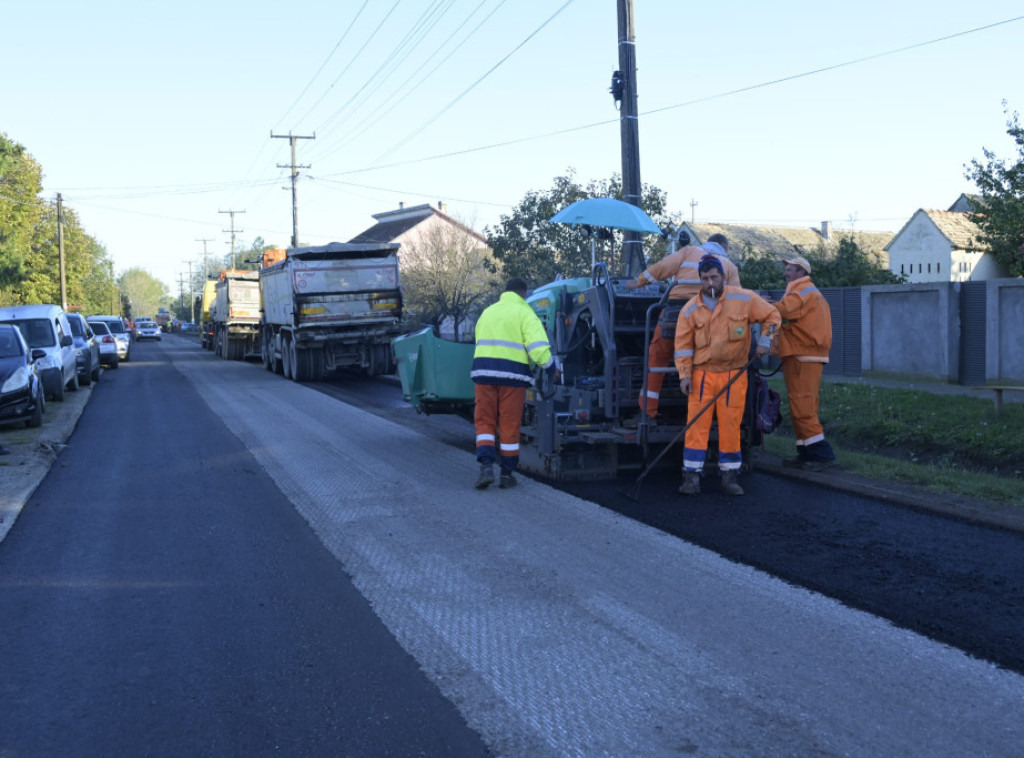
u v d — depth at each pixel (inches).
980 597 190.7
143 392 729.6
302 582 214.5
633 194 531.8
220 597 205.3
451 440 425.1
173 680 161.5
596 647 170.2
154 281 7140.8
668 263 302.4
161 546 248.7
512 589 204.1
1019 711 141.6
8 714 149.4
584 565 219.5
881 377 556.4
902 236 1409.9
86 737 141.2
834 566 213.2
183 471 359.6
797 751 130.7
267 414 542.0
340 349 800.9
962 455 352.2
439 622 185.5
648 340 291.6
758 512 266.1
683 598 194.9
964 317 503.2
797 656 163.5
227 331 1202.0
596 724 140.3
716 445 321.7
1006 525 242.5
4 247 1568.7
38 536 261.9
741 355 281.1
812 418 317.7
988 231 732.0
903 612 182.7
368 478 333.1
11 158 1690.5
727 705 145.4
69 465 381.7
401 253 1331.2
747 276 716.7
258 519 276.5
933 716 140.4
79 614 196.1
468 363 381.4
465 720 143.2
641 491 297.7
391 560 229.0
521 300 307.4
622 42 526.3
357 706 149.5
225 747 137.1
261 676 162.2
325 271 775.1
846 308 587.5
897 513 263.3
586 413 318.7
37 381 506.3
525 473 336.2
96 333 1061.1
